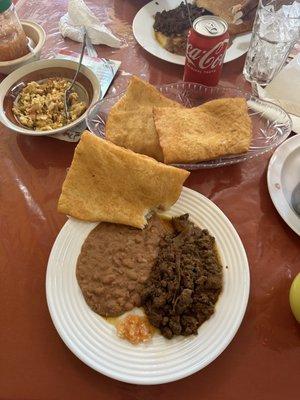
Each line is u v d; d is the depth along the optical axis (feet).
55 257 2.15
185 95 2.93
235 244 2.18
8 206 2.49
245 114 2.62
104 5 3.68
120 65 3.22
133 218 2.26
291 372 1.93
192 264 2.10
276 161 2.57
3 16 2.87
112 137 2.57
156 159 2.59
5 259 2.28
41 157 2.70
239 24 3.30
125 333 1.93
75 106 2.80
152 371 1.81
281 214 2.36
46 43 3.38
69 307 2.00
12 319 2.07
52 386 1.88
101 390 1.87
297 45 3.24
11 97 2.80
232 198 2.53
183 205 2.36
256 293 2.16
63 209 2.27
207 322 1.95
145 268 2.12
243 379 1.90
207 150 2.46
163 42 3.27
